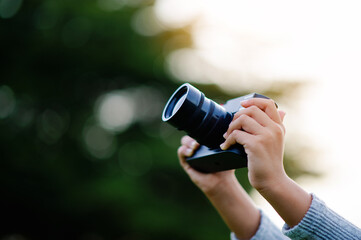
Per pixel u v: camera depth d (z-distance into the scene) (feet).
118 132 35.12
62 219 32.83
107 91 36.40
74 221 32.96
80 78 34.88
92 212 31.40
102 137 34.63
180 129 5.32
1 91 32.63
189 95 5.16
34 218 33.09
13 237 34.17
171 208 30.91
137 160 32.76
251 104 4.63
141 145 34.04
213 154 5.24
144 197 30.07
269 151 4.26
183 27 36.37
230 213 5.85
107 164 32.55
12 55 32.24
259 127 4.36
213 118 5.18
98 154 33.58
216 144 5.30
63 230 33.58
